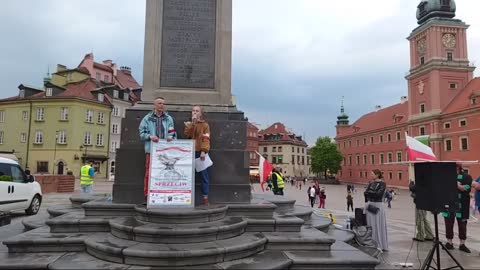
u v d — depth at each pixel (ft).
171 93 27.32
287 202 28.32
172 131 22.62
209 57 28.12
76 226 20.48
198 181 24.20
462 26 182.50
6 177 40.01
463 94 175.22
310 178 323.98
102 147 164.55
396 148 216.13
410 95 199.62
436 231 20.79
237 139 25.64
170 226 18.48
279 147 346.74
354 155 272.51
